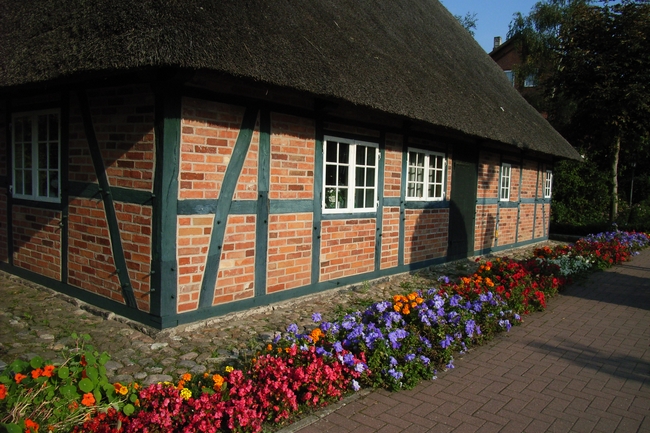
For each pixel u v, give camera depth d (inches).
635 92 538.3
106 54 168.6
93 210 213.2
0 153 269.7
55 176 235.3
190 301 198.1
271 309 228.7
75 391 121.1
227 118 205.3
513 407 148.5
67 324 196.4
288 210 237.1
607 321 248.1
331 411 140.9
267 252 228.7
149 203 190.1
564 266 343.6
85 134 214.7
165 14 173.2
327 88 210.8
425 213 344.5
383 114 254.4
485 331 211.2
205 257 201.9
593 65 574.9
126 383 148.2
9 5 274.4
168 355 171.5
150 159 189.0
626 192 1016.9
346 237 276.1
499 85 525.3
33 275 250.7
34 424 107.0
